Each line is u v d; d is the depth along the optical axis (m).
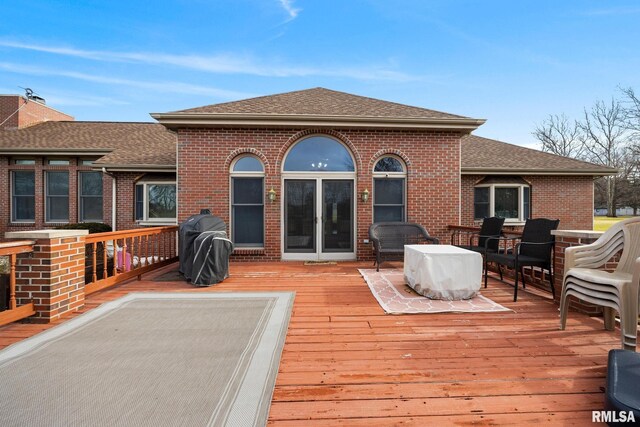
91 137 11.98
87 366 2.39
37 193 11.08
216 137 7.11
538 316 3.58
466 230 6.57
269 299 4.20
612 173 10.58
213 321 3.38
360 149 7.28
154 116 6.71
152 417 1.83
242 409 1.91
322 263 6.91
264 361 2.49
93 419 1.80
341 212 7.37
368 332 3.14
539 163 10.96
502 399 2.05
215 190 7.11
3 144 10.92
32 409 1.88
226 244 5.26
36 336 2.94
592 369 2.41
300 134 7.20
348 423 1.83
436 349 2.76
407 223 6.93
